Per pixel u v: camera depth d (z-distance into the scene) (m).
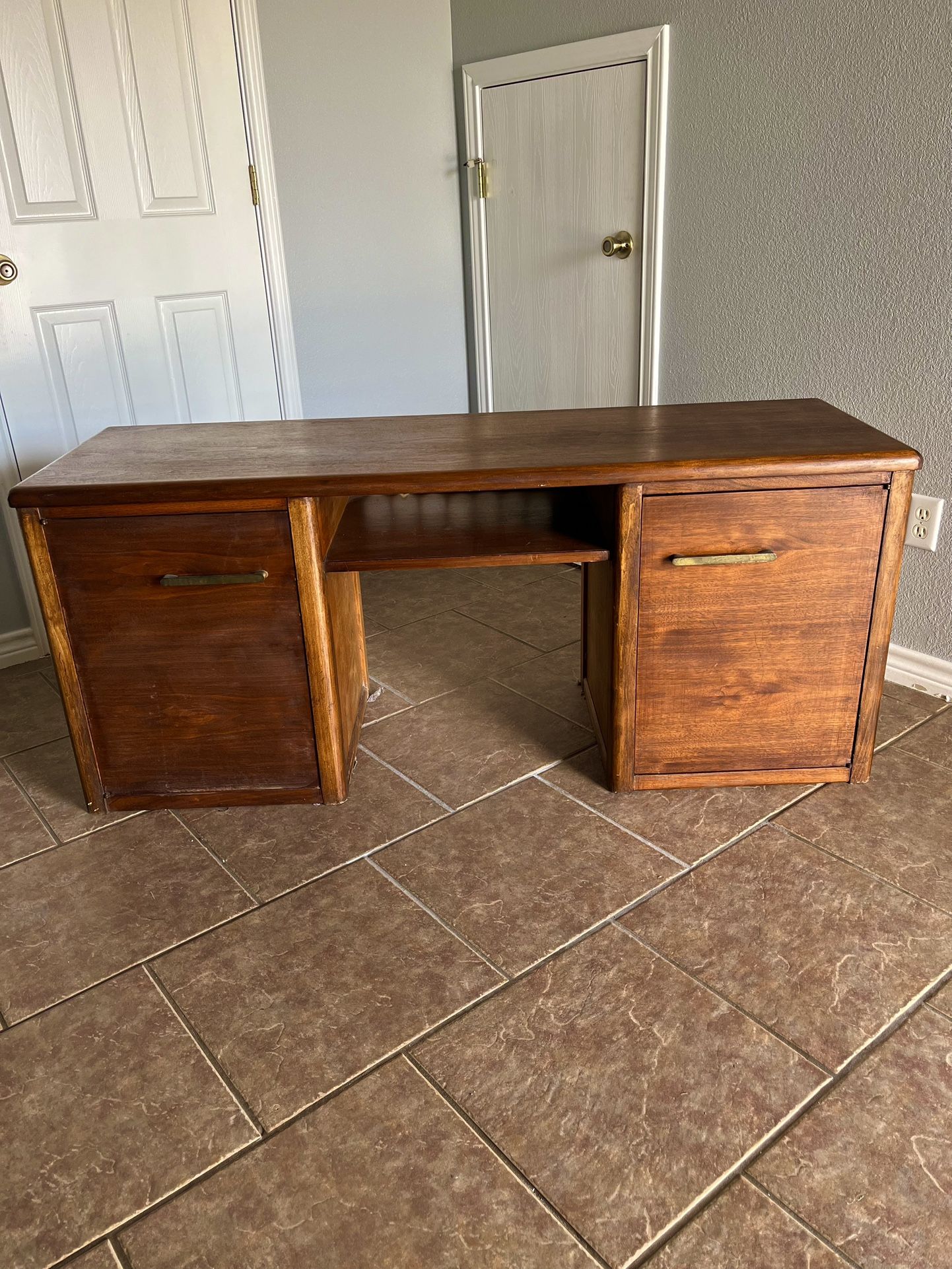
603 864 1.65
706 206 2.39
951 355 1.98
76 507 1.63
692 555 1.66
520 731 2.09
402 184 2.95
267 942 1.50
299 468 1.67
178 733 1.81
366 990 1.40
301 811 1.84
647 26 2.40
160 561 1.68
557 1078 1.24
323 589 1.71
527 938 1.49
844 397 2.21
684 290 2.51
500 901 1.57
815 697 1.77
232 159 2.57
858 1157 1.13
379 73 2.81
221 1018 1.36
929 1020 1.31
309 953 1.48
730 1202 1.08
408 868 1.66
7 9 2.18
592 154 2.64
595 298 2.77
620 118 2.53
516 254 2.96
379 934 1.51
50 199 2.33
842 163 2.07
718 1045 1.28
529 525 1.89
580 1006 1.35
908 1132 1.15
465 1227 1.06
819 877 1.59
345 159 2.81
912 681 2.22
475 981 1.41
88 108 2.33
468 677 2.35
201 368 2.67
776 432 1.79
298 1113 1.21
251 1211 1.09
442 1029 1.33
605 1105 1.20
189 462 1.75
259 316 2.74
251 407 2.80
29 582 2.52
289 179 2.72
